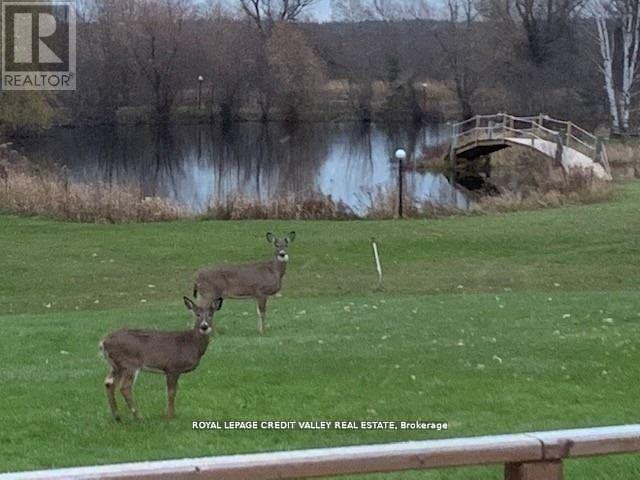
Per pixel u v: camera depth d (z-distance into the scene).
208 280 12.77
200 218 27.27
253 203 27.67
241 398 8.76
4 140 56.41
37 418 8.05
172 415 8.00
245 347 11.38
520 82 65.38
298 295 18.33
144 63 71.12
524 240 23.25
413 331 12.63
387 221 26.41
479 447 3.99
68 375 9.85
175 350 7.89
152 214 27.03
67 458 6.97
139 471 3.64
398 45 73.25
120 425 7.81
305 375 9.70
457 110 70.25
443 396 8.90
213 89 73.25
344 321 13.70
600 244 22.64
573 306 14.88
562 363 10.25
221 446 7.29
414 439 7.44
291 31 72.69
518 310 14.53
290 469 3.81
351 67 74.38
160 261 21.75
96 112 70.19
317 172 45.94
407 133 66.25
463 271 20.66
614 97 55.06
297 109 73.25
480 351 10.94
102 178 42.16
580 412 8.30
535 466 4.06
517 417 8.15
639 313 13.97
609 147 40.59
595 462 6.77
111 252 22.53
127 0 70.62
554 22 65.31
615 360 10.40
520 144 39.28
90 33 69.88
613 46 60.69
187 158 53.59
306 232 24.53
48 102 60.69
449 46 69.62
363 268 21.06
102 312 15.55
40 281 19.92
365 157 52.94
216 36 73.12
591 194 28.81
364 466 3.89
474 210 28.19
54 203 27.12
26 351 11.52
